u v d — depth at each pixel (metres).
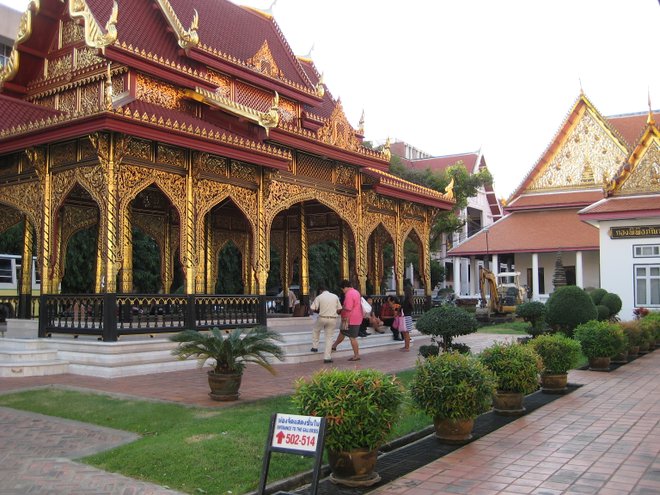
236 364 9.69
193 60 17.53
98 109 12.43
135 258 29.80
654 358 16.98
